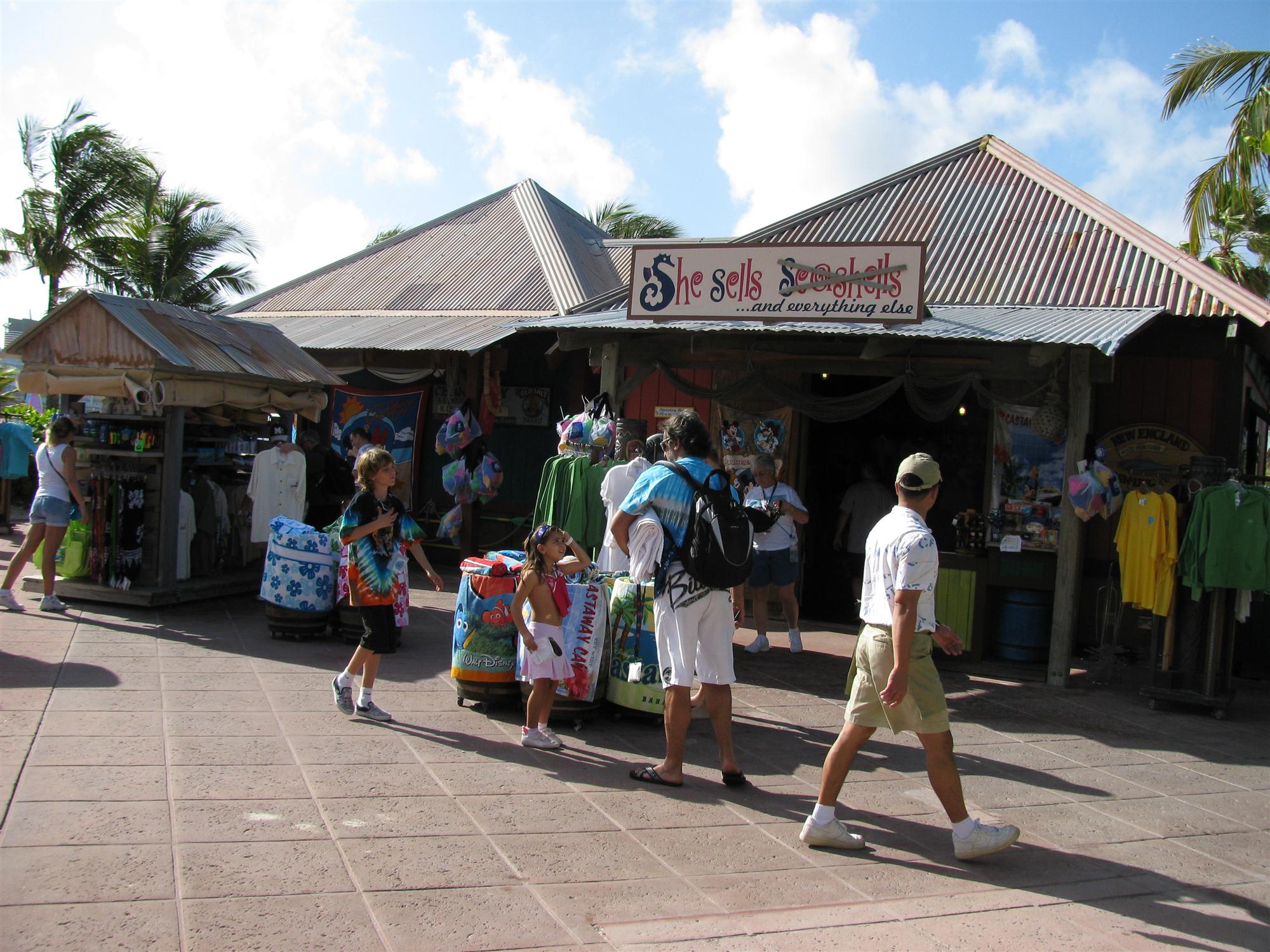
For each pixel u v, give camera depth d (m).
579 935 3.56
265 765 5.05
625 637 6.43
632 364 9.80
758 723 6.75
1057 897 4.24
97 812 4.27
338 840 4.21
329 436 13.91
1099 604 9.83
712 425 11.27
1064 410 9.18
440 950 3.37
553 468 8.03
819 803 4.59
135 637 7.75
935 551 4.38
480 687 6.30
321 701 6.36
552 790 5.08
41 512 8.34
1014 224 11.77
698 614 5.25
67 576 9.11
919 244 8.04
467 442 12.31
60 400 9.24
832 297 8.29
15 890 3.52
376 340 12.69
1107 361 8.09
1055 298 10.11
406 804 4.70
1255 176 13.25
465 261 16.00
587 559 5.96
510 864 4.13
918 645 4.45
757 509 5.54
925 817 5.12
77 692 6.06
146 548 9.07
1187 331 9.73
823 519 12.54
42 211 24.72
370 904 3.66
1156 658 7.91
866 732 4.53
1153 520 7.84
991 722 7.19
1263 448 12.62
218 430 10.31
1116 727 7.25
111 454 9.00
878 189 13.07
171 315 9.32
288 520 8.20
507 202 17.62
